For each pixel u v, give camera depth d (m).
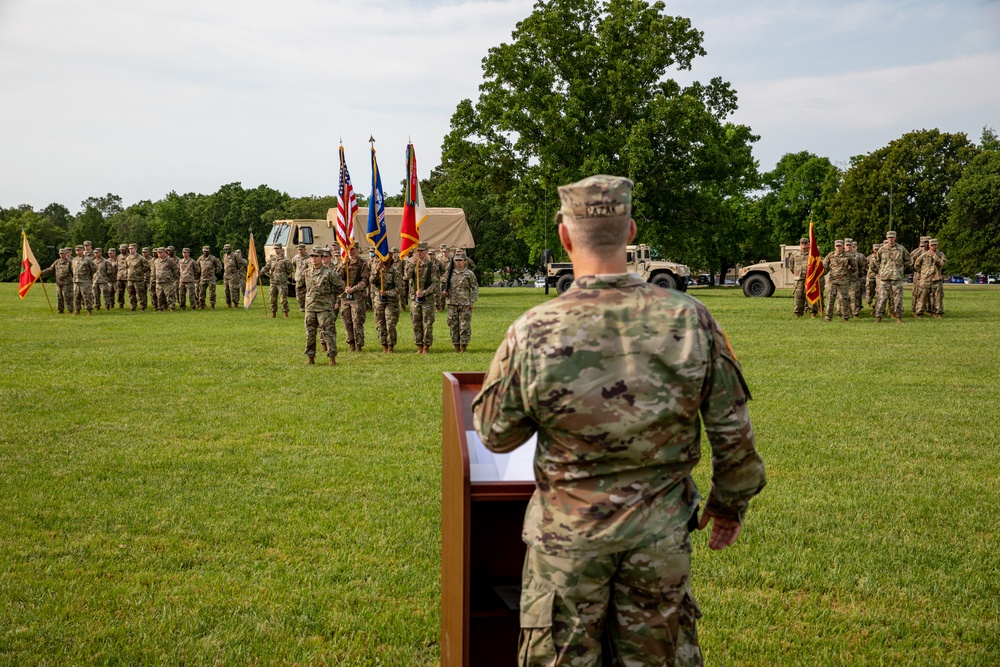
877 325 19.38
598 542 2.21
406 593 4.41
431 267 15.03
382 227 15.14
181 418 8.91
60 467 6.89
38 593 4.37
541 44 39.97
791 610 4.21
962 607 4.25
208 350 15.28
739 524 2.50
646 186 38.78
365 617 4.12
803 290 22.19
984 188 53.66
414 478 6.56
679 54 39.91
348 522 5.52
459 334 15.21
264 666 3.65
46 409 9.40
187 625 4.00
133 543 5.14
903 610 4.21
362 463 7.02
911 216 58.84
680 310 2.27
